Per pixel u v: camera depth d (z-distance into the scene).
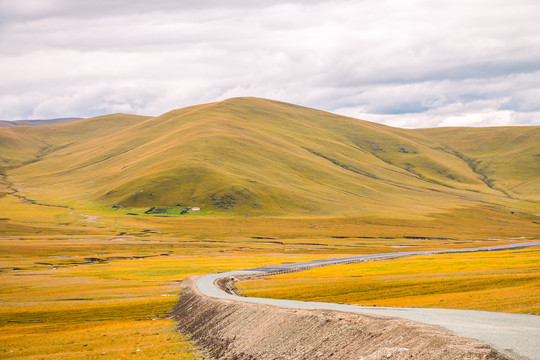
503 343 28.12
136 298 88.38
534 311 45.19
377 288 75.06
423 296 63.28
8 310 79.31
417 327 33.25
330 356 35.75
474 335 30.28
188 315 64.94
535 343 28.05
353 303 63.59
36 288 104.75
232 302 58.62
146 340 53.94
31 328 65.38
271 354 40.94
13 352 51.09
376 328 35.66
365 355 32.88
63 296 93.69
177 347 49.84
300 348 39.34
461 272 88.12
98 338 56.31
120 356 46.84
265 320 47.56
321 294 74.56
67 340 56.09
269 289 86.75
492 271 85.12
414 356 29.45
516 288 60.06
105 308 78.81
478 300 54.03
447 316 41.06
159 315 71.88
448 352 28.00
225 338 48.88
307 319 42.91
